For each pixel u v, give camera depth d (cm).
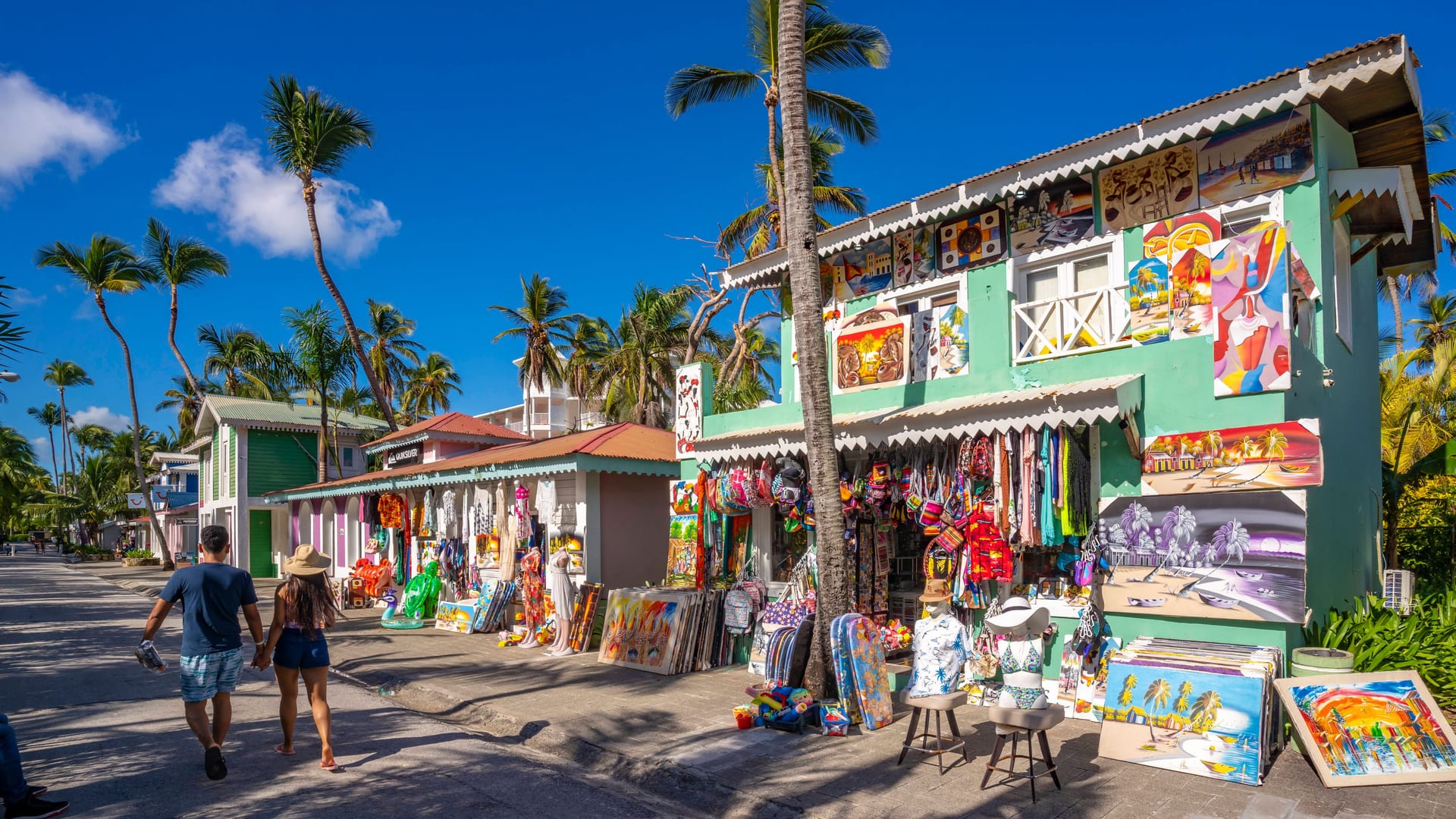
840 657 713
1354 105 747
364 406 4666
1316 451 616
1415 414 1569
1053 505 707
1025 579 821
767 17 1638
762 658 945
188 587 585
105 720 776
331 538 2217
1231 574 643
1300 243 725
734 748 662
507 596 1347
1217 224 747
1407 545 1430
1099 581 732
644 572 1311
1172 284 723
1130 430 698
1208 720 573
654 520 1337
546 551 1257
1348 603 805
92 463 6519
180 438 5241
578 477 1253
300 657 622
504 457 1336
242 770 618
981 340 883
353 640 1302
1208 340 688
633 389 3088
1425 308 2752
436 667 1053
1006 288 868
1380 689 575
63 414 7212
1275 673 604
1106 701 617
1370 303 1052
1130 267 803
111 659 1157
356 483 1836
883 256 1025
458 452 2058
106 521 6600
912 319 956
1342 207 786
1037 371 806
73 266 3369
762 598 993
